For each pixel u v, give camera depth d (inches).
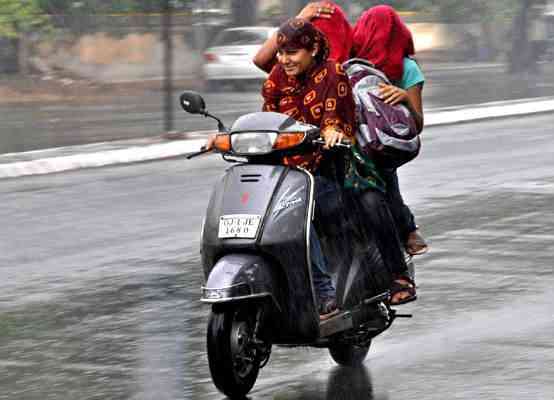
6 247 1048.2
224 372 564.7
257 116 579.8
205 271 585.9
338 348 644.1
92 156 1680.6
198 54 2989.7
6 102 2571.4
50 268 954.1
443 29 3545.8
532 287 837.2
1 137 1984.5
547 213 1168.2
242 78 3056.1
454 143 1872.5
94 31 2714.1
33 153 1759.4
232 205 569.6
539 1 3607.3
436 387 599.5
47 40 2635.3
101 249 1030.4
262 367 595.2
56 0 2652.6
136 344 709.9
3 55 2576.3
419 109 698.8
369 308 623.8
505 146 1817.2
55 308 812.0
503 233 1058.1
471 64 3555.6
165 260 973.8
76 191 1395.2
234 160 605.3
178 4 2955.2
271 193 569.0
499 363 640.4
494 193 1305.4
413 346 682.2
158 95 2768.2
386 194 666.8
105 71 2728.8
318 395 590.9
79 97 2672.2
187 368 653.9
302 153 578.2
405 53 701.9
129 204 1288.1
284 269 569.0
